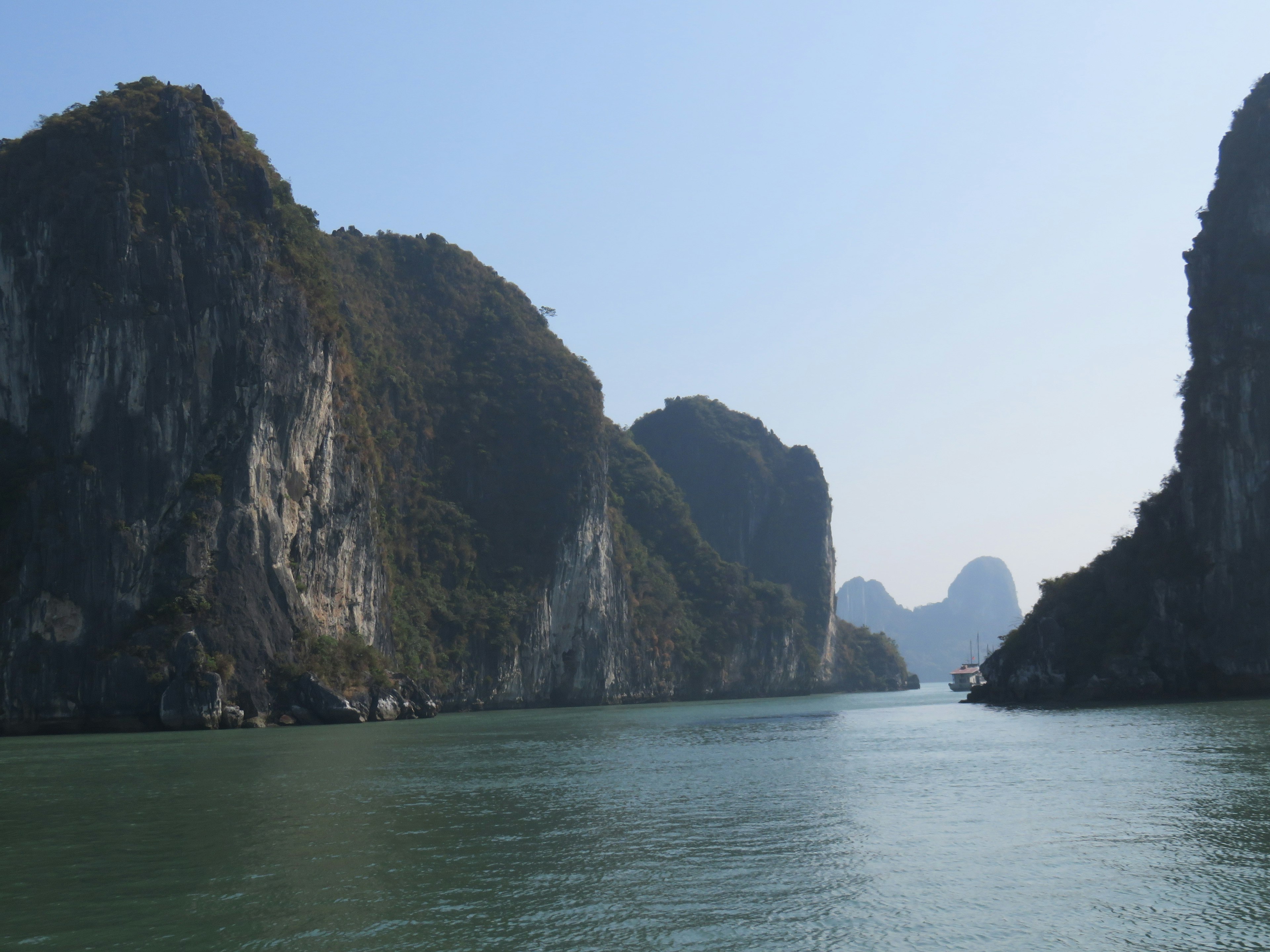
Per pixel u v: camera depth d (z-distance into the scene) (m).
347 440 115.12
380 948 19.80
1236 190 108.88
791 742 63.81
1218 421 102.06
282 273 104.94
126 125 102.44
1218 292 106.56
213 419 97.81
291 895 23.42
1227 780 37.75
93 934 20.78
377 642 117.69
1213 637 97.00
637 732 76.88
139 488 93.38
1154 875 24.16
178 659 87.38
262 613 95.12
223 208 103.62
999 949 19.33
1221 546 98.75
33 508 90.75
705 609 198.50
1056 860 25.88
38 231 98.25
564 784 41.91
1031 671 109.00
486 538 148.25
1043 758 47.81
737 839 29.28
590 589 157.75
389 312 162.12
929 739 62.34
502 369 165.62
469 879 24.75
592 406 165.50
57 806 36.56
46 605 87.69
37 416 95.19
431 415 153.50
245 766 50.16
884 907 22.02
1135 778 38.97
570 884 24.19
